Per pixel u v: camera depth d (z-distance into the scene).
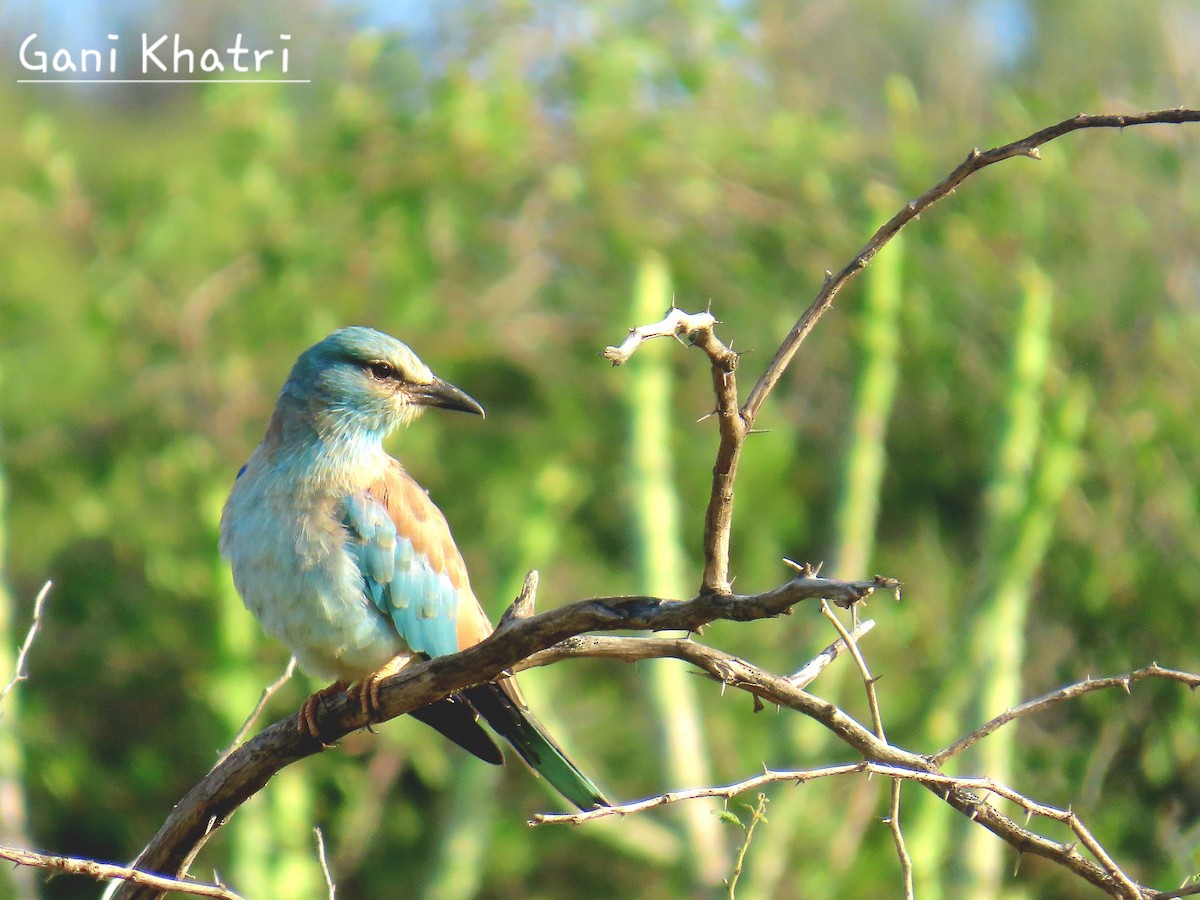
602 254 15.05
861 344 12.30
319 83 15.20
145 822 13.55
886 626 13.43
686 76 14.58
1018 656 10.75
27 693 13.37
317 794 13.38
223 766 6.15
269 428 7.56
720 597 4.77
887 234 4.80
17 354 14.32
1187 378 14.20
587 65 14.48
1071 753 12.40
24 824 11.21
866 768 4.98
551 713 12.28
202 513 12.09
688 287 14.91
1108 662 13.19
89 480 14.24
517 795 13.80
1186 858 10.09
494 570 13.84
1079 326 14.20
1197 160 14.62
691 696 11.34
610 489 14.58
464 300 14.81
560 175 14.42
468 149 14.26
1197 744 12.33
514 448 14.45
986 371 14.42
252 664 12.04
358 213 14.55
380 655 7.16
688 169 14.68
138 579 14.03
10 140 14.78
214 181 14.45
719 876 10.58
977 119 16.03
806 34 16.42
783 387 15.05
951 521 14.78
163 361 14.38
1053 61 16.53
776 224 14.89
